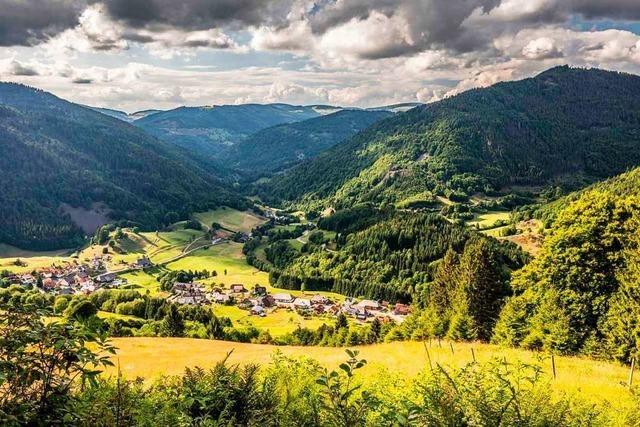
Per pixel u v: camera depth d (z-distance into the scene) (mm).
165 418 7727
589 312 36938
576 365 26391
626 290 33844
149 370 28203
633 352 32062
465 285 55750
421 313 70625
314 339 98188
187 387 9055
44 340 5324
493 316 54188
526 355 28500
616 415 10547
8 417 4938
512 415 7418
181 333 90625
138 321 107312
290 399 9211
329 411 7078
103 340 5883
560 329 37062
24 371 5195
